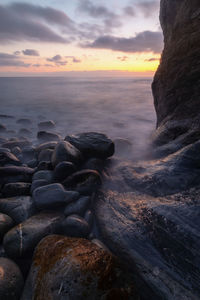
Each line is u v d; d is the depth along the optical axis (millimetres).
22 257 2555
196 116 5035
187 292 1971
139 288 2230
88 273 1847
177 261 2213
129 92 40594
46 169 4410
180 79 6035
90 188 3744
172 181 3295
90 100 26938
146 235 2607
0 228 2799
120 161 4926
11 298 2002
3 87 57906
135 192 3557
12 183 3906
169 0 7879
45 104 23250
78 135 5379
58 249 2195
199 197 2750
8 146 7570
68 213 3246
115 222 3008
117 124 12719
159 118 7430
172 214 2631
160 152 5223
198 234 2271
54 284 1826
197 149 3352
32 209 3340
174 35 6996
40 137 9234
